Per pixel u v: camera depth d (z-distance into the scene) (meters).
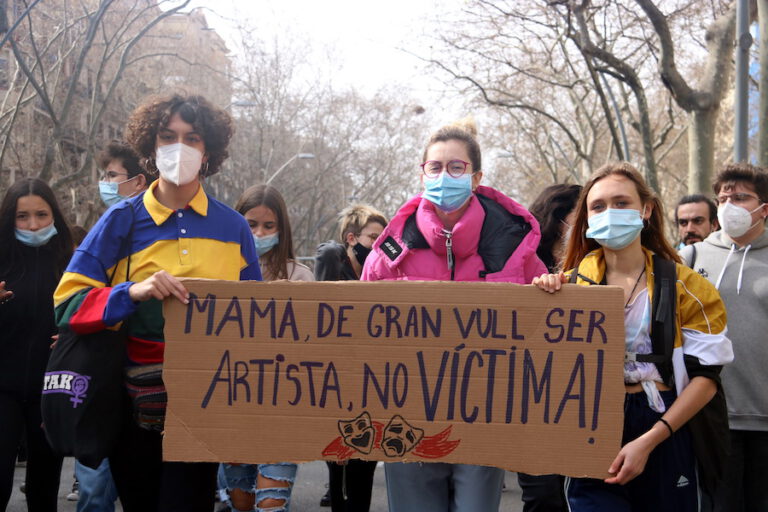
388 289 3.06
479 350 3.04
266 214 5.00
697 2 17.48
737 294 4.39
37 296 4.32
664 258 3.34
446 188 3.48
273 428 3.04
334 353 3.06
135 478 3.43
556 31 19.41
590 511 3.12
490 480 3.37
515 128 32.56
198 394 3.05
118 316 3.04
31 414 4.23
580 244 3.51
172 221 3.35
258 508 3.90
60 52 22.70
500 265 3.57
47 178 19.20
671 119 23.78
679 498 3.11
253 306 3.08
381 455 3.03
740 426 4.25
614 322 3.01
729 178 4.50
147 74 30.23
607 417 2.98
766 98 10.45
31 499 4.23
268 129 41.22
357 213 5.98
